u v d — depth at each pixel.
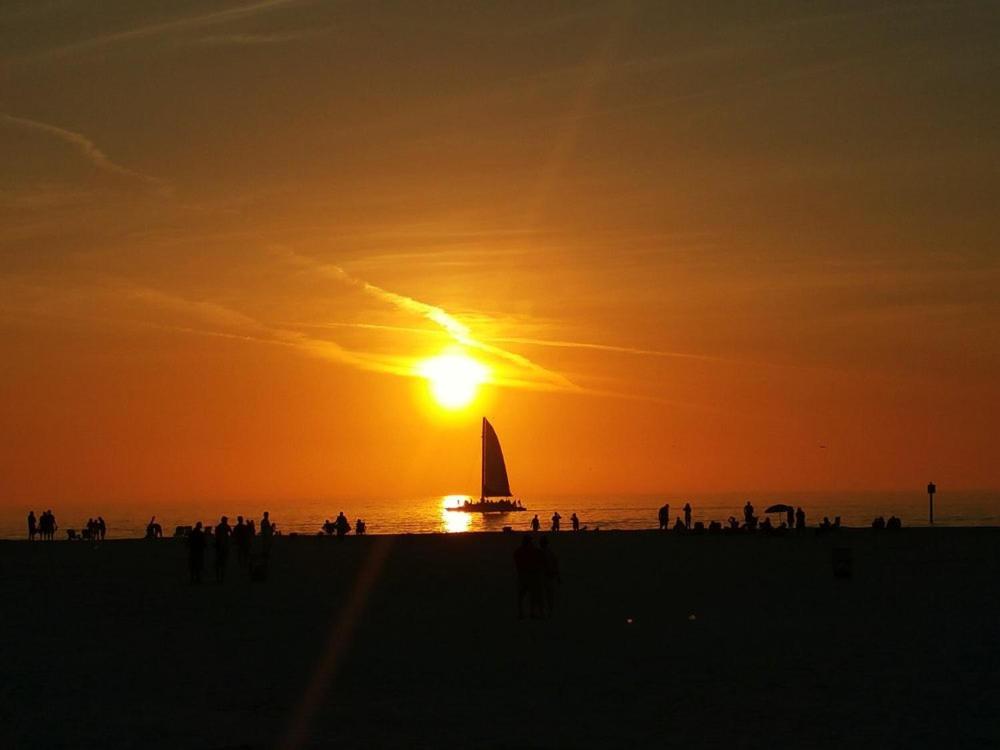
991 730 15.40
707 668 20.83
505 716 16.91
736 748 14.55
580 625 27.75
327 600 34.88
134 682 20.02
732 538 69.31
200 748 14.91
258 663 22.23
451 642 25.11
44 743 15.21
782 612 29.48
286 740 15.38
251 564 42.06
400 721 16.62
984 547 56.03
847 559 39.34
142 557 58.59
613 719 16.55
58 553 62.50
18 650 24.09
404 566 49.78
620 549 59.53
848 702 17.41
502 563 51.25
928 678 19.38
